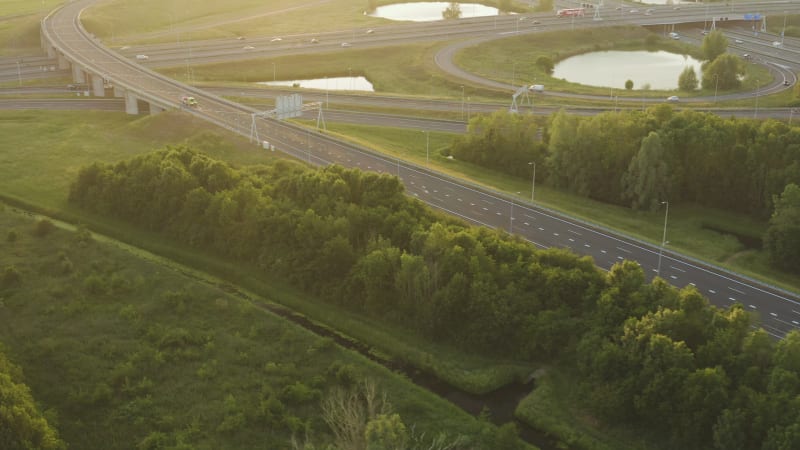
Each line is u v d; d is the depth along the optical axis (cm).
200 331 17812
